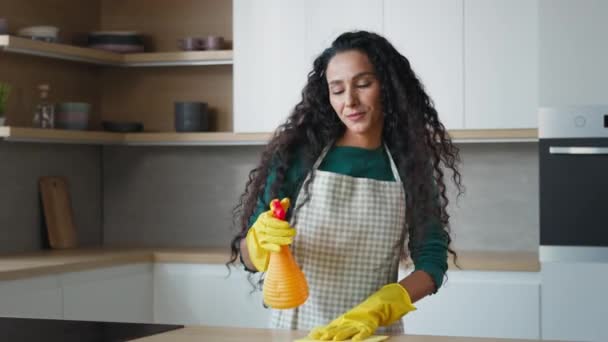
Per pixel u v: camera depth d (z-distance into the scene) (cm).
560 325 397
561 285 398
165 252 450
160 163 518
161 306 448
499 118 420
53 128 452
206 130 484
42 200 476
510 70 418
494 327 401
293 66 445
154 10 513
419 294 231
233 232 504
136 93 517
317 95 246
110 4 519
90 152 518
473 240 467
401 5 430
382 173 249
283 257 204
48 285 386
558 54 400
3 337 213
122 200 523
